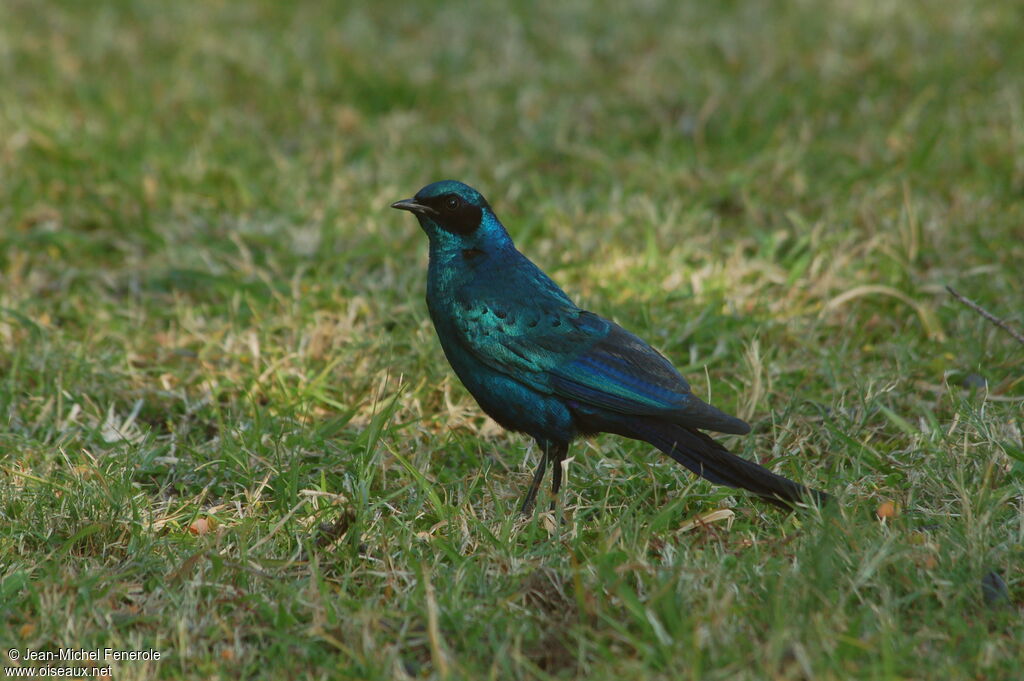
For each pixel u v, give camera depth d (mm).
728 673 6398
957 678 6398
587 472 9398
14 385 10727
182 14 22719
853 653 6617
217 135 17203
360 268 13312
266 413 10141
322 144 17172
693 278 12555
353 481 9047
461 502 8594
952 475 8477
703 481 9062
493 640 6871
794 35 20062
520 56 20109
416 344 11266
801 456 9422
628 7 22047
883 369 10719
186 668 6918
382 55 20281
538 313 8711
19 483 9000
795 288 12484
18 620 7367
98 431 9953
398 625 7180
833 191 14594
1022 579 7402
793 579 7129
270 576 7676
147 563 7938
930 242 13227
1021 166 14883
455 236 8961
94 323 12102
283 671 6832
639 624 6941
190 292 13148
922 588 7223
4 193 15195
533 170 16297
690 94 17828
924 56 18906
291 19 22609
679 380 8406
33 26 22000
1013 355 10820
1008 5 21031
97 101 18438
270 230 14156
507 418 8938
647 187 15312
